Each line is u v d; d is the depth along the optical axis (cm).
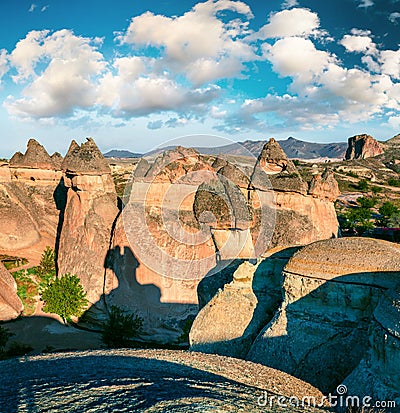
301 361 1364
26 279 3266
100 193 3180
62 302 2803
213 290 2103
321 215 2702
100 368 1095
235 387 1012
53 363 1198
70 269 3084
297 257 1522
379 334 1078
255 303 1725
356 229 6141
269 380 1156
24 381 940
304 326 1419
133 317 2684
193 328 1758
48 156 4256
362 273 1351
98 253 2983
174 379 988
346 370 1294
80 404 766
